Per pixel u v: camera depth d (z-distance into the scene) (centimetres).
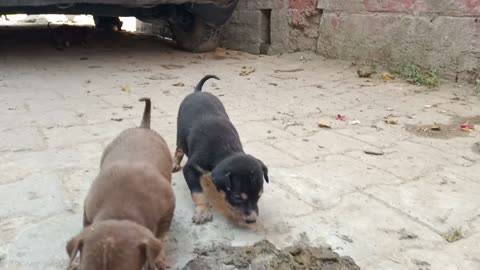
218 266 58
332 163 91
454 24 157
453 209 74
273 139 104
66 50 216
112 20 307
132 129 72
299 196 77
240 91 147
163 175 64
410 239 66
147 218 54
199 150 71
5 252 59
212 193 76
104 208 53
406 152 98
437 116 124
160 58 206
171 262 59
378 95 146
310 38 212
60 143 96
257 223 68
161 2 182
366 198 77
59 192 75
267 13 230
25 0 162
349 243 64
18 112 116
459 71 158
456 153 98
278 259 60
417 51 169
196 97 82
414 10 167
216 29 222
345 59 196
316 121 118
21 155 89
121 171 57
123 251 44
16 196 73
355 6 187
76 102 128
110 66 183
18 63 181
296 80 166
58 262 58
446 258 62
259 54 233
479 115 125
